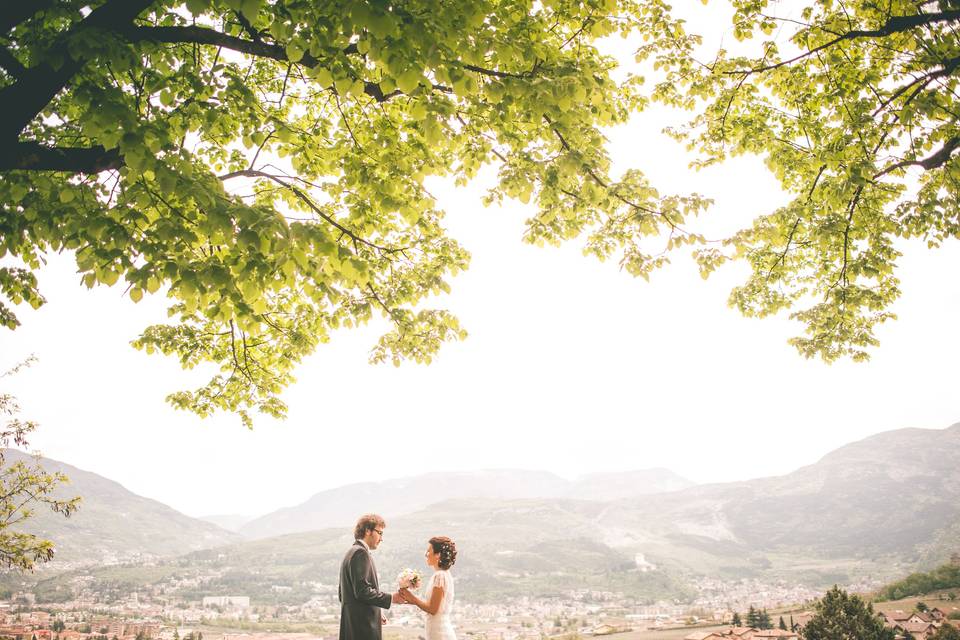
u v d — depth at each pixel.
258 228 4.81
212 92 6.44
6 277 8.32
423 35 4.66
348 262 5.56
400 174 7.87
